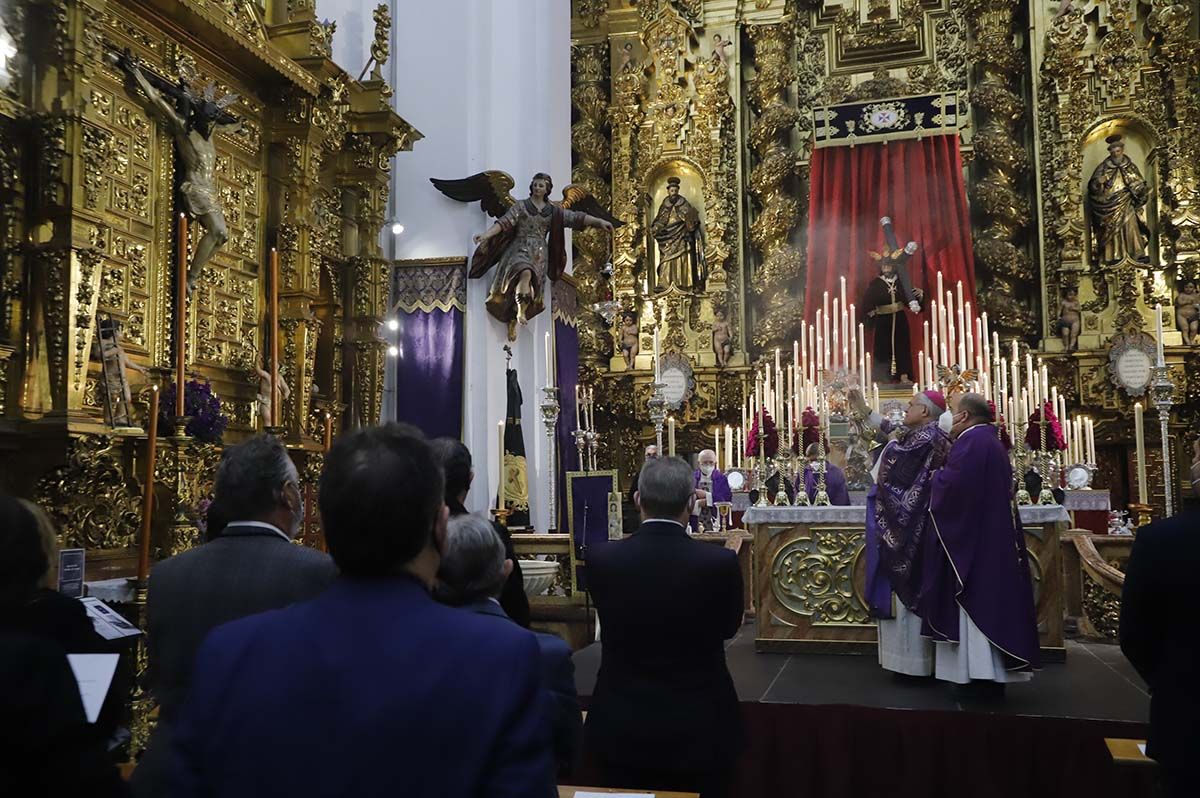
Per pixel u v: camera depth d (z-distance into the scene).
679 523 3.73
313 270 9.88
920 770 4.91
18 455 6.68
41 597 3.11
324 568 2.75
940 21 18.25
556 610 8.92
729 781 3.59
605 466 17.95
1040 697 5.36
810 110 18.58
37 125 6.98
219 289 9.07
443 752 1.48
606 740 3.55
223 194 9.18
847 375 9.94
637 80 18.56
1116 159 16.58
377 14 11.30
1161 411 8.12
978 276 17.25
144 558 5.82
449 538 2.68
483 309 12.48
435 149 12.78
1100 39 16.98
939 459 5.59
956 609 5.29
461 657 1.55
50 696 1.93
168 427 7.36
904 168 17.30
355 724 1.48
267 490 2.84
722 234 17.84
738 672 6.16
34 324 6.88
